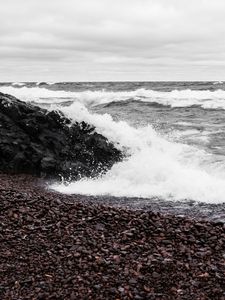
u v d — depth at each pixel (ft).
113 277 30.91
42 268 31.83
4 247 34.91
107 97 174.09
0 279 30.25
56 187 62.08
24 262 32.63
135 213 44.55
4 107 71.67
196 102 154.20
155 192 58.85
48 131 71.82
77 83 369.09
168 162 68.39
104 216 42.86
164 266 32.81
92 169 69.62
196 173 63.57
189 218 46.93
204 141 84.43
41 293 28.55
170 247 36.58
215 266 33.22
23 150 67.82
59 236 37.35
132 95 187.62
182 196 56.70
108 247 35.68
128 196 57.47
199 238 38.88
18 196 48.29
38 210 43.32
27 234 37.55
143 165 67.87
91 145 73.20
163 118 118.73
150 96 184.34
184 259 34.35
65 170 67.46
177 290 29.78
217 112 132.87
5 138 68.03
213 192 56.90
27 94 216.33
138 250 35.45
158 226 41.04
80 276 30.81
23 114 72.02
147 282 30.60
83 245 35.76
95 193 59.06
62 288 29.32
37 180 64.85
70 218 41.75
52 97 195.21
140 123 106.32
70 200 54.39
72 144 72.95
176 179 61.52
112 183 63.98
